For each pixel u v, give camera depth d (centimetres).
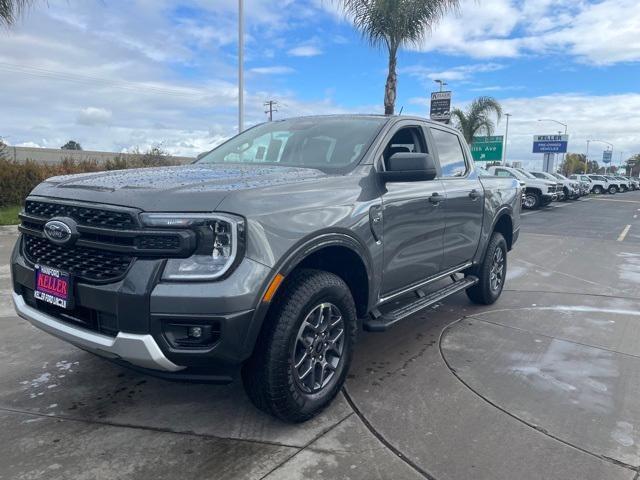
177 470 252
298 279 282
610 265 869
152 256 242
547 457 269
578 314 542
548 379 370
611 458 271
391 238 354
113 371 367
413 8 1145
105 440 278
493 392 346
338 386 313
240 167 344
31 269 288
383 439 283
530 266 836
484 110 2780
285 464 258
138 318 239
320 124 405
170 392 337
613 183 5359
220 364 249
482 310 550
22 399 323
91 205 256
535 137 5694
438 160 446
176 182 269
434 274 434
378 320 357
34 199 293
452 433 291
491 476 252
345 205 310
